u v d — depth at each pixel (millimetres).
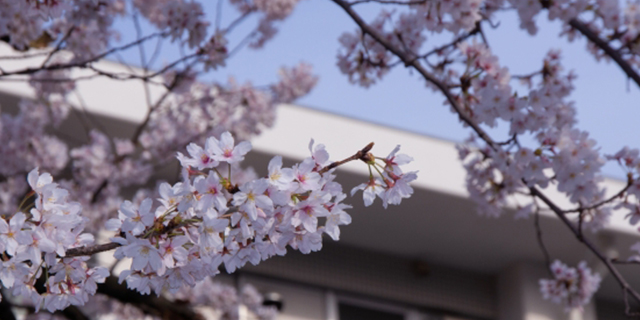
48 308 2033
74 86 6273
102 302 6934
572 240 9609
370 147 1924
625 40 4094
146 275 1941
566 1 3805
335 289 9445
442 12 3785
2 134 6535
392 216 9227
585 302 5246
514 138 3885
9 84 7371
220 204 1775
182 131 6656
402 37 4477
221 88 6637
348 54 4535
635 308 10539
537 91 3830
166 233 1868
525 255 10078
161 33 4156
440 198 8953
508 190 4645
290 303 9062
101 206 6660
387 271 9844
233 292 7395
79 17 3990
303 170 1821
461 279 10297
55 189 1979
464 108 4188
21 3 3143
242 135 6766
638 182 3881
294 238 1913
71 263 2023
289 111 8680
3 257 1936
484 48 3932
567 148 3801
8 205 6402
